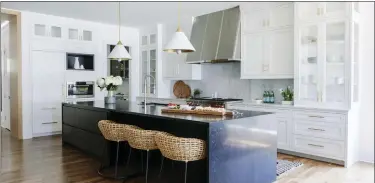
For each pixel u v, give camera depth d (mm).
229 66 6062
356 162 4230
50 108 6180
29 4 5215
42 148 5035
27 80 5844
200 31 6004
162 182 3350
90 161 4227
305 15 4441
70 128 4992
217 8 5613
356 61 4184
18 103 5773
